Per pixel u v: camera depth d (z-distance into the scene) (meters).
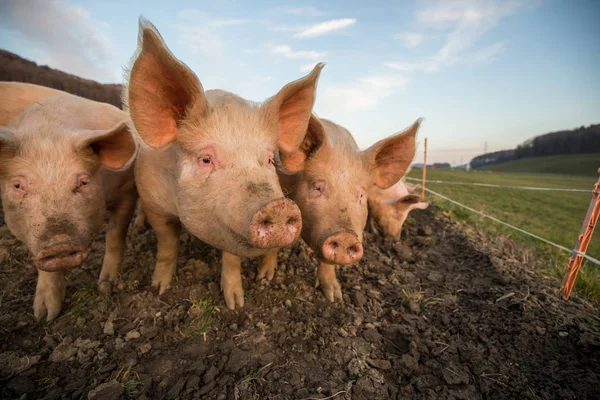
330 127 0.97
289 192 0.91
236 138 0.62
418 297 1.01
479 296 1.02
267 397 0.65
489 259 1.26
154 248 1.16
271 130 0.69
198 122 0.63
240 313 0.87
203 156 0.62
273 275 1.04
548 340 0.83
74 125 0.84
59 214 0.68
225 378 0.68
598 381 0.71
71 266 0.67
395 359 0.76
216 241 0.65
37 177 0.69
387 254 1.33
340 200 0.80
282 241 0.54
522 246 1.59
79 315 0.83
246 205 0.55
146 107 0.62
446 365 0.75
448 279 1.14
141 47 0.57
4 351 0.73
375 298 0.99
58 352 0.73
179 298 0.91
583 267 1.38
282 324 0.84
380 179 0.96
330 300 0.95
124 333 0.79
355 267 1.18
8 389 0.64
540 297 1.01
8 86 1.11
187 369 0.70
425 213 1.95
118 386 0.64
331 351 0.77
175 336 0.79
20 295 0.89
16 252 1.07
